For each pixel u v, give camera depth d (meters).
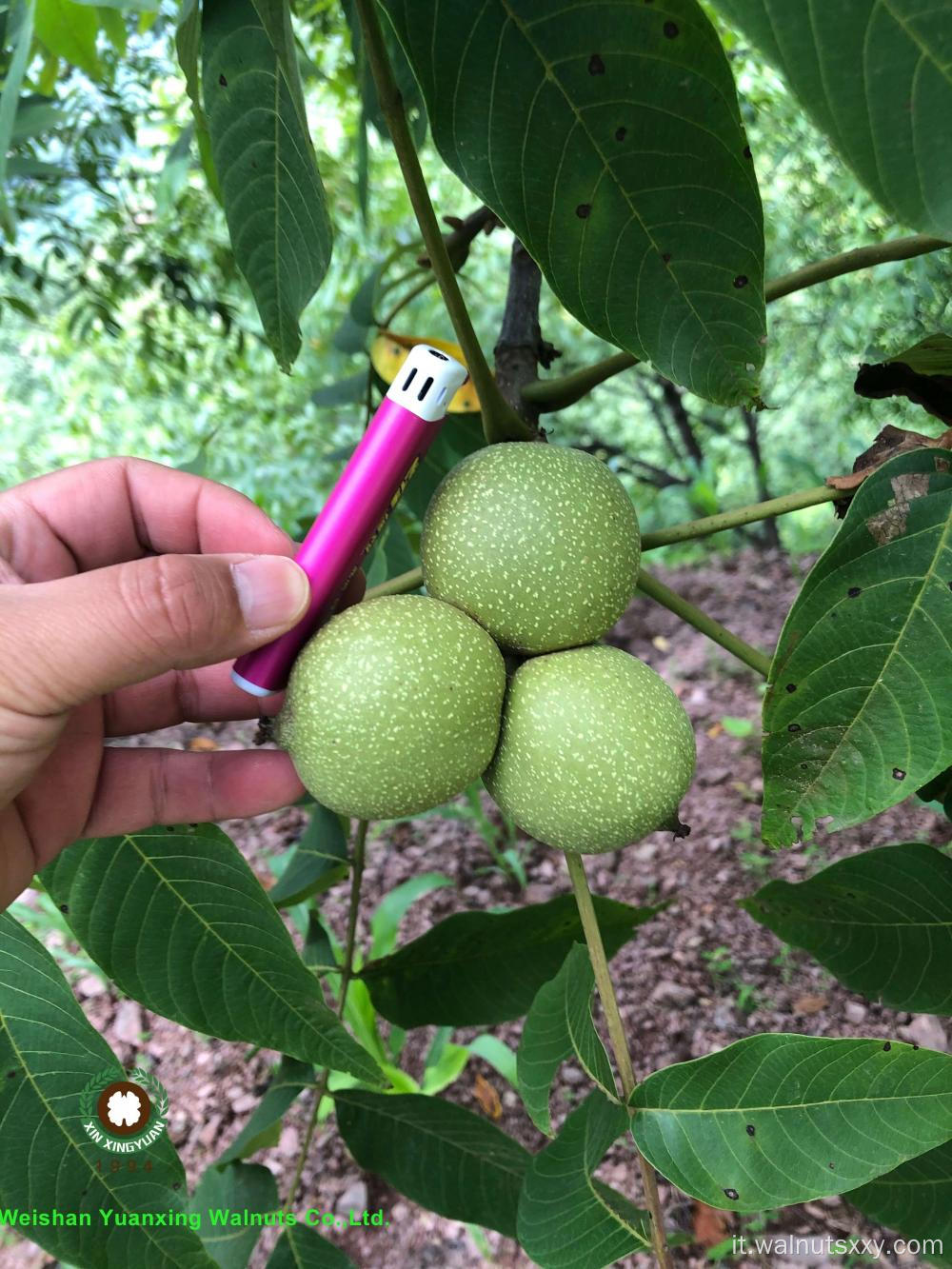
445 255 0.76
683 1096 0.77
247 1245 1.04
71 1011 0.84
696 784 2.84
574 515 0.81
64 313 3.96
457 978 1.19
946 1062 0.71
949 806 0.98
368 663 0.75
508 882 2.64
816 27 0.48
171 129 2.81
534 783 0.81
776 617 3.63
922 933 1.01
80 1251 0.77
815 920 1.04
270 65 0.76
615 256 0.66
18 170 1.93
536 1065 0.89
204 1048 2.31
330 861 1.19
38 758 0.79
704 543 4.34
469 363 0.86
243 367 3.75
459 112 0.60
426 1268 1.79
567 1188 0.81
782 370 3.28
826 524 4.00
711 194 0.62
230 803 1.01
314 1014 0.93
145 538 1.10
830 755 0.75
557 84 0.59
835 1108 0.73
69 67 2.23
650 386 4.14
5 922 0.87
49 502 1.04
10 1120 0.80
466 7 0.57
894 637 0.73
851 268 0.90
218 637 0.74
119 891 0.95
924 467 0.72
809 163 2.59
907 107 0.49
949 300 2.26
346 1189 1.95
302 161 0.78
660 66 0.58
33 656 0.70
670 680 3.41
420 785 0.77
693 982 2.21
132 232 2.86
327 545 0.79
